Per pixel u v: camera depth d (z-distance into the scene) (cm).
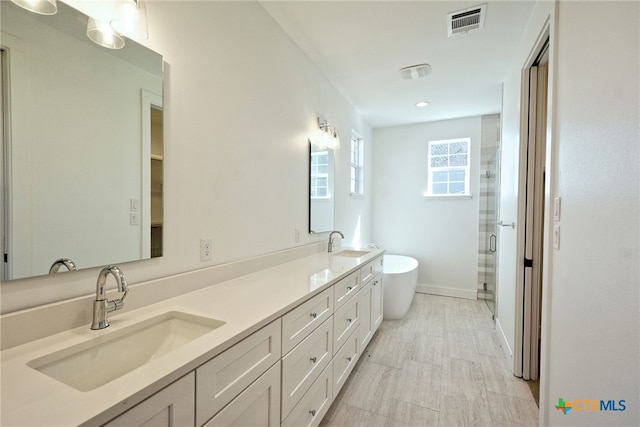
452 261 416
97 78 105
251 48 180
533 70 206
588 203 103
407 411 178
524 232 212
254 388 104
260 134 190
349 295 198
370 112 383
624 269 82
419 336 284
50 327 91
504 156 276
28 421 56
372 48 232
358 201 394
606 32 93
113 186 110
